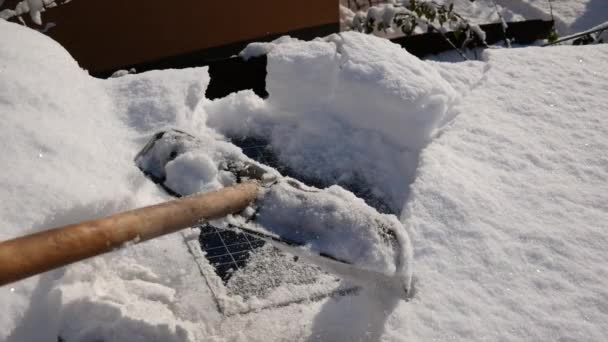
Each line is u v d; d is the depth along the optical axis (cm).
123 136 254
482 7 831
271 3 555
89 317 183
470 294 192
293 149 279
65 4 472
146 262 220
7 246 125
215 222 174
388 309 187
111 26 498
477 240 211
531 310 187
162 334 184
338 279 221
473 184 235
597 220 222
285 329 200
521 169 246
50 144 219
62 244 133
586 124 276
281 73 282
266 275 221
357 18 551
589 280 197
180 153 196
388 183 266
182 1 517
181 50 535
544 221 220
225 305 208
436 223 217
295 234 177
